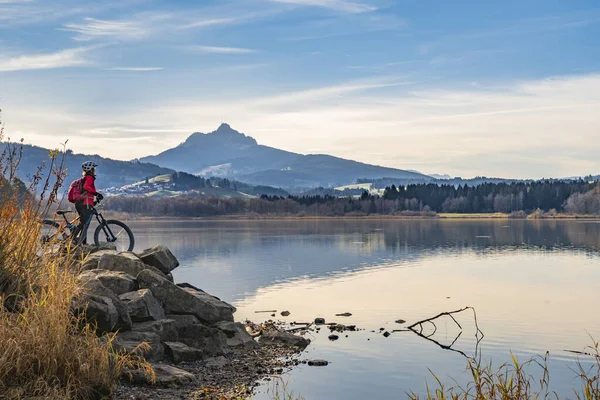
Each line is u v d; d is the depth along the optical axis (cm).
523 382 964
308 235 10838
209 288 3362
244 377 1387
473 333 2091
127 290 1532
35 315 1041
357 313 2505
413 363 1644
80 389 1002
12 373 959
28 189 1252
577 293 3198
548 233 11575
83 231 1767
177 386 1222
